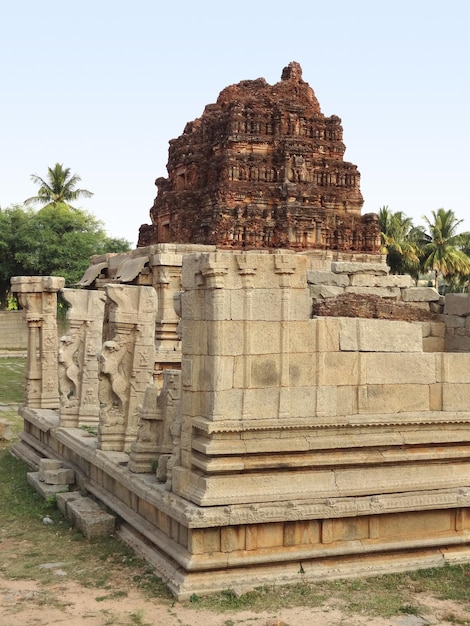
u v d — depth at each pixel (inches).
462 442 454.6
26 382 864.3
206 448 405.1
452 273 2893.7
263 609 370.9
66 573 433.4
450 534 444.1
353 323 437.7
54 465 647.8
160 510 438.3
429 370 453.1
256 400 417.4
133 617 364.8
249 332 417.7
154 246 923.4
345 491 422.0
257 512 400.8
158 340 906.1
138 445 503.2
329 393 429.4
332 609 371.6
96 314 708.0
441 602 383.9
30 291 850.8
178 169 1331.2
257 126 1241.4
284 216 1202.6
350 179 1291.8
